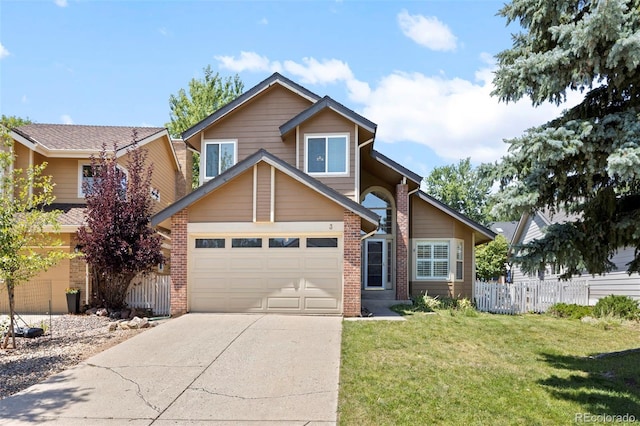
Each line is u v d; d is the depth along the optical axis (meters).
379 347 9.67
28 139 16.64
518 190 7.13
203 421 6.20
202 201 13.77
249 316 12.98
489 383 7.65
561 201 8.16
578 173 7.19
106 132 21.02
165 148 23.20
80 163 17.84
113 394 7.17
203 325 11.69
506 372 8.31
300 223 13.41
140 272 15.26
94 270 15.48
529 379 7.97
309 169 15.85
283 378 7.80
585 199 8.16
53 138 18.88
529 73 7.10
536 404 6.77
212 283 13.67
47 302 15.43
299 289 13.42
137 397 7.04
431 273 18.73
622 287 16.94
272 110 17.22
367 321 12.48
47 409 6.61
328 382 7.60
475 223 18.48
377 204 19.44
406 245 17.33
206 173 17.11
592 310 15.92
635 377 8.16
